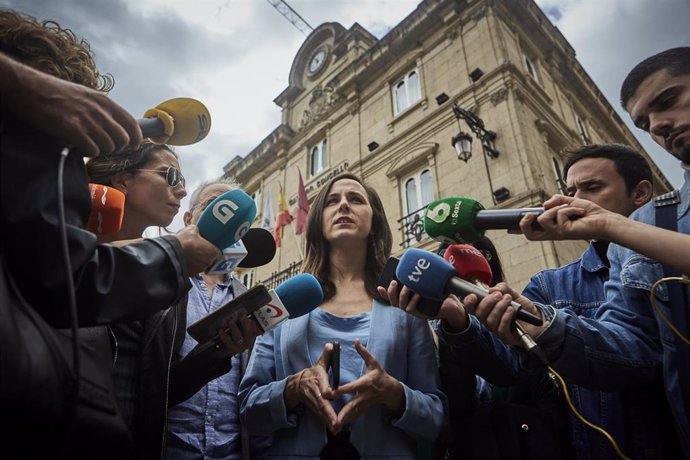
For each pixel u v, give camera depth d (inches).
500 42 410.0
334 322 83.6
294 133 643.5
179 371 71.2
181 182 88.9
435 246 356.8
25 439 36.7
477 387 88.7
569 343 61.6
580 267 92.8
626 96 70.9
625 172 95.4
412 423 67.9
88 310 42.6
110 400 43.9
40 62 53.0
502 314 60.5
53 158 42.3
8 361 33.2
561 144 425.1
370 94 524.4
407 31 498.6
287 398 69.7
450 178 384.8
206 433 80.7
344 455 71.5
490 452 74.0
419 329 82.4
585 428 75.2
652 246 53.4
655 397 68.1
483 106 387.9
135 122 49.4
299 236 511.2
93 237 43.9
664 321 60.9
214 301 99.1
